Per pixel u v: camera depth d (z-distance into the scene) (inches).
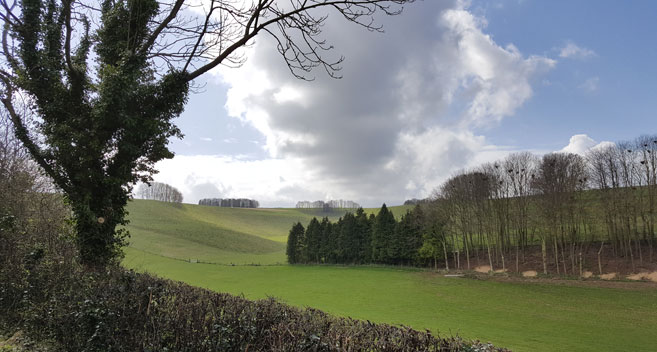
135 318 240.2
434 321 1117.1
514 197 2613.2
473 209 2608.3
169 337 227.5
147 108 445.4
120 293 260.7
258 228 6417.3
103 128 420.2
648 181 2241.6
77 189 423.5
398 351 179.6
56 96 412.2
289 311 237.0
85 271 355.6
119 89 396.5
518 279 2066.9
